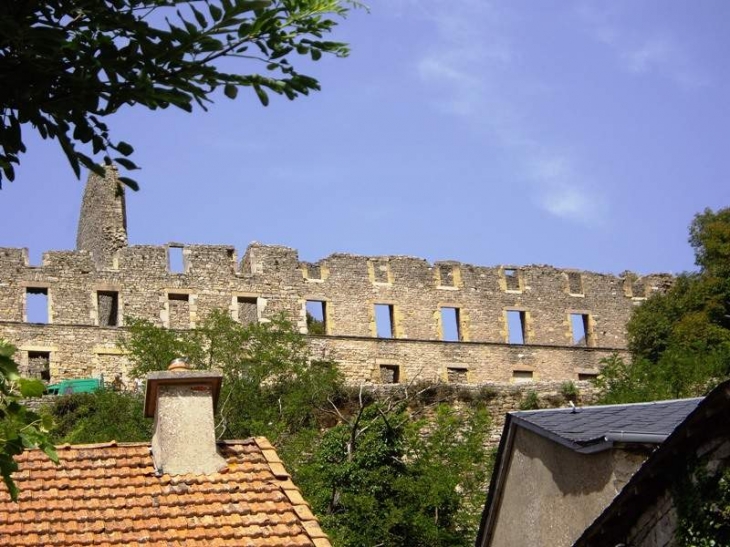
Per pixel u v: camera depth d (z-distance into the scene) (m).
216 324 46.94
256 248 58.72
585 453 18.73
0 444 9.72
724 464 14.13
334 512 31.52
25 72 9.13
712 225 57.22
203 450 17.34
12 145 9.17
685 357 45.12
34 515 15.97
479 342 60.06
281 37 9.39
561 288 63.03
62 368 53.16
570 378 60.88
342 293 59.25
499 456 22.03
